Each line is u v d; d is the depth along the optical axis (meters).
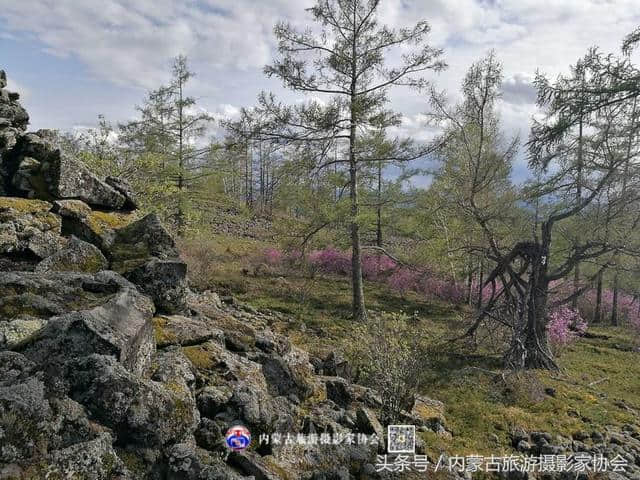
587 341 17.48
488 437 7.84
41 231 5.95
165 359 4.72
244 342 6.68
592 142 14.41
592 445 7.84
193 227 19.91
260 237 31.98
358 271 15.73
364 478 4.98
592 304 23.17
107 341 3.62
